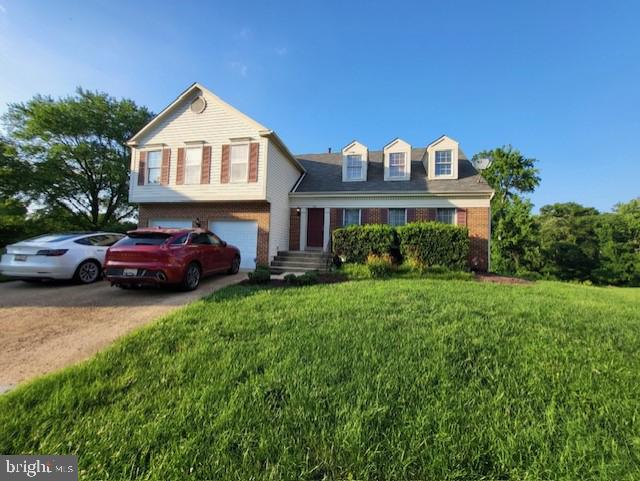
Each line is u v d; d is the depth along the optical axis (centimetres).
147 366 285
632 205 2959
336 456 176
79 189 2122
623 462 169
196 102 1193
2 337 399
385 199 1245
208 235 795
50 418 212
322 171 1523
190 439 188
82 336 404
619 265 2058
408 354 302
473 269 1127
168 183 1189
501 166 2239
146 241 641
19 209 1786
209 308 478
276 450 180
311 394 231
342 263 1060
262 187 1105
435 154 1296
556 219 3008
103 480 164
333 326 385
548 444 182
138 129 2331
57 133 2005
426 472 165
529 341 338
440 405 219
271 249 1152
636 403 225
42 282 749
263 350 314
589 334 368
